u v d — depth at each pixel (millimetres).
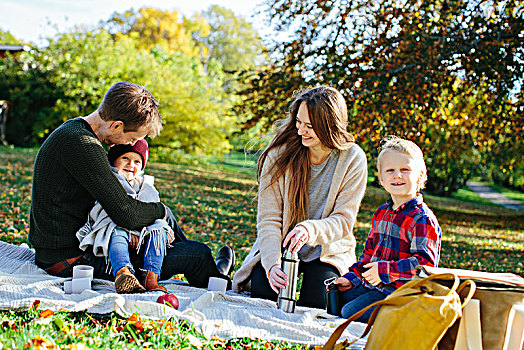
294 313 3174
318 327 2844
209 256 3676
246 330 2732
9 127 22297
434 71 10320
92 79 21344
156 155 22234
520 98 10141
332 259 3508
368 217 13492
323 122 3324
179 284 3732
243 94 13250
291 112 3541
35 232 3418
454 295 2121
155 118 3422
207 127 22531
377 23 11094
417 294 2191
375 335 2143
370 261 3195
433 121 11328
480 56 9922
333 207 3543
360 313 2277
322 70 11422
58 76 21703
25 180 11164
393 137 3277
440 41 10430
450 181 27406
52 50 22125
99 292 3191
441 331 2062
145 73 21781
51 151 3246
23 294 2949
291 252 3203
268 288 3572
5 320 2539
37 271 3486
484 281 2217
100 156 3209
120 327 2576
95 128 3379
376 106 10367
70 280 3273
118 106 3279
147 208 3406
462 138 12234
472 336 2143
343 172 3482
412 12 10898
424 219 2910
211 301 3178
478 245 10938
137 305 2830
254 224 9484
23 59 22734
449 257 8836
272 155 3584
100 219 3369
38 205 3330
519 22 9898
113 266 3197
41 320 2504
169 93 21812
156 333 2533
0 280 3164
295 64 11914
